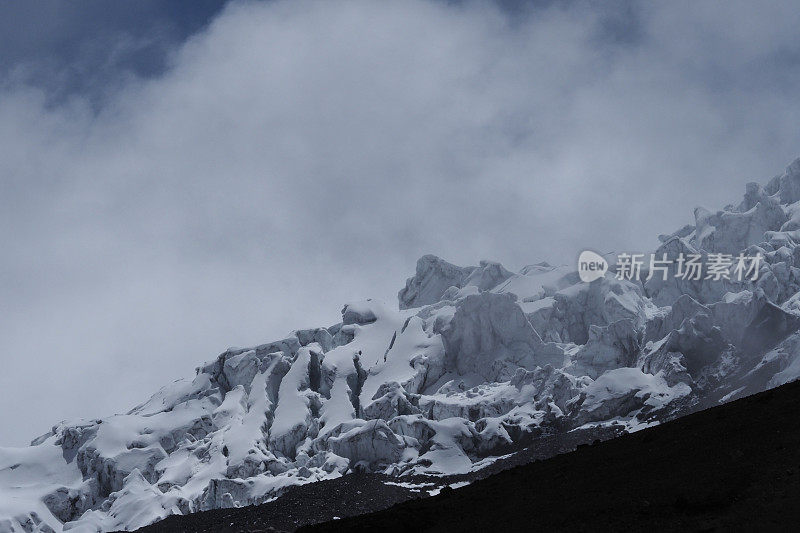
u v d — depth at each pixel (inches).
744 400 2380.7
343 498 6067.9
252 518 5925.2
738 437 1994.3
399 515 2204.7
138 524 6673.2
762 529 1550.2
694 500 1721.2
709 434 2103.8
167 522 6215.6
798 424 1935.3
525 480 2295.8
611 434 6569.9
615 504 1854.1
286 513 5925.2
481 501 2214.6
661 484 1876.2
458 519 2118.6
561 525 1847.9
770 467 1759.4
